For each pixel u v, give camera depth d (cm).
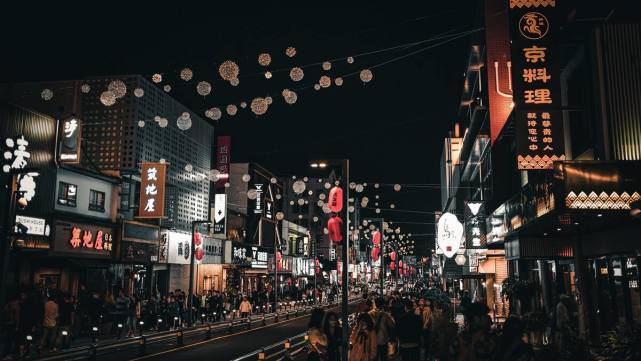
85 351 1997
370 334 1109
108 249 3091
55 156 2689
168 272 3969
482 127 3050
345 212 1251
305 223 10675
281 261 6856
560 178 1122
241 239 5581
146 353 1959
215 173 2389
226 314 4253
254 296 4597
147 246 3516
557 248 2055
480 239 2959
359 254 11781
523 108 1528
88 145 3512
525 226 1636
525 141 1512
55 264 2686
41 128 2612
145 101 3656
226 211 4834
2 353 1884
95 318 2367
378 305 1425
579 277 1788
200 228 4541
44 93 1552
